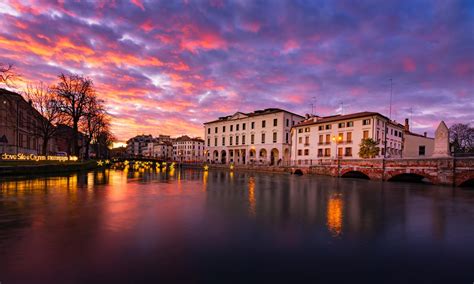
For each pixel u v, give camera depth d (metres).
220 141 79.62
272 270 4.90
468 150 46.59
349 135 49.91
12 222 7.64
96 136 59.16
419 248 6.41
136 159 93.81
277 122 64.19
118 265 4.88
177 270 4.75
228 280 4.43
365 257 5.74
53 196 12.55
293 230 7.63
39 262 4.92
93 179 23.19
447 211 11.21
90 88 42.72
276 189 18.92
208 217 8.91
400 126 55.88
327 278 4.67
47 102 39.22
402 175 31.02
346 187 21.61
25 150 50.12
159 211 9.66
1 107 39.75
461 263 5.53
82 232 6.80
